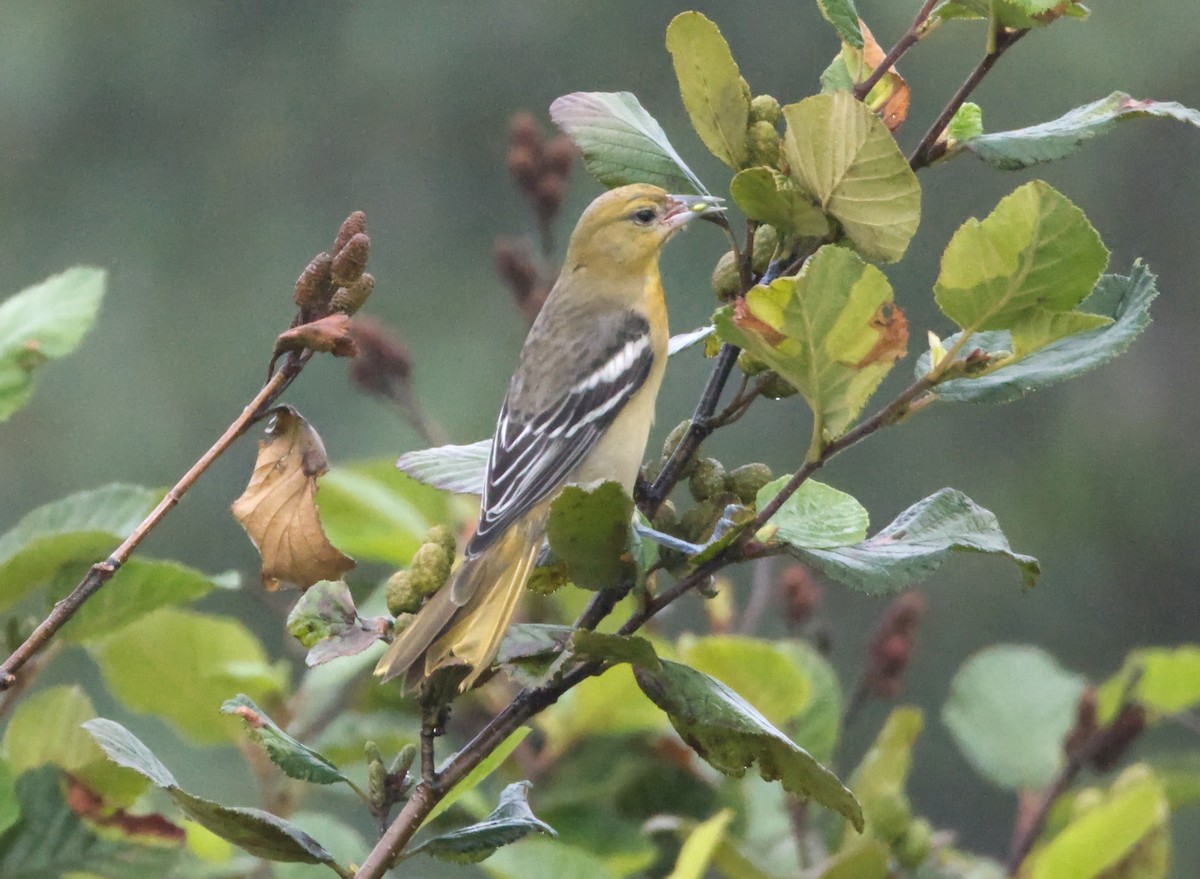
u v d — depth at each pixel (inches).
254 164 1077.8
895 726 377.7
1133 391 1060.5
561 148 471.2
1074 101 1029.8
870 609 880.9
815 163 252.1
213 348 1042.1
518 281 464.8
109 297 1034.1
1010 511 1018.7
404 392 458.9
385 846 225.1
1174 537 1019.9
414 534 398.0
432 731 231.0
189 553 962.7
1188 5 1029.2
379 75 1080.2
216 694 373.4
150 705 377.4
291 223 1063.6
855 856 336.2
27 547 296.0
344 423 966.4
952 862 387.2
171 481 995.3
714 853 354.3
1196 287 1058.1
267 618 863.1
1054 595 1008.9
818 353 229.1
